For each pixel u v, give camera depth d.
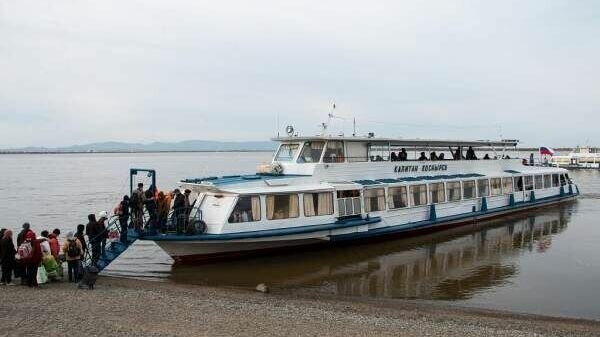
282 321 15.48
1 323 14.12
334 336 14.12
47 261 19.34
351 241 27.73
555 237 32.41
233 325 14.82
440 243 30.09
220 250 23.34
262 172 27.83
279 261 24.98
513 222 37.84
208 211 23.47
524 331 15.43
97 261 20.94
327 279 22.30
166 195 23.52
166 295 18.34
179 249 22.88
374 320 15.98
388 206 28.62
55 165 196.50
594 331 15.84
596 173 102.19
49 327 13.88
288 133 28.42
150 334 13.58
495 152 41.03
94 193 71.25
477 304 18.91
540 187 43.09
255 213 23.47
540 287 21.31
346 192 26.47
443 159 35.97
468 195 34.72
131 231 22.75
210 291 19.55
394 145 32.50
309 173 26.83
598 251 28.34
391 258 26.25
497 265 25.08
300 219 24.70
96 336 13.26
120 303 16.81
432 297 19.81
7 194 69.38
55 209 52.69
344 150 28.72
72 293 17.84
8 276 18.64
